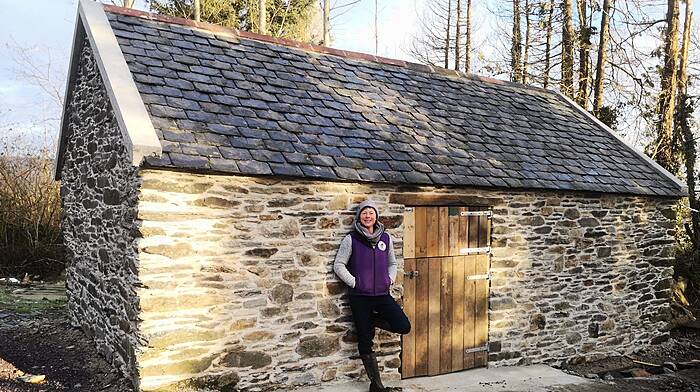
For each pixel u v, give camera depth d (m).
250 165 5.66
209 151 5.59
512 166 7.72
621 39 15.08
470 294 7.46
